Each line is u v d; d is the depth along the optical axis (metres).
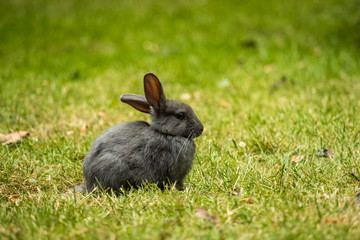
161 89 13.47
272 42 31.19
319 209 10.57
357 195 11.55
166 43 32.19
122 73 26.31
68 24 37.41
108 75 25.98
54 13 40.97
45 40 33.81
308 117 18.08
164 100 13.63
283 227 9.77
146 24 36.75
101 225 10.28
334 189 12.02
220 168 14.05
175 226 9.99
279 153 15.34
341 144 15.16
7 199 13.02
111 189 12.91
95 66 28.08
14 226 10.40
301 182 12.65
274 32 33.66
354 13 32.62
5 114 20.03
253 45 30.91
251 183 12.80
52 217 10.73
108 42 33.00
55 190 13.16
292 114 18.61
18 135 17.84
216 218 10.45
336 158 14.30
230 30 34.66
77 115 20.16
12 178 14.12
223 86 23.88
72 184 14.11
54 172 14.69
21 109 20.50
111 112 20.56
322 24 34.19
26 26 37.19
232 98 21.92
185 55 29.39
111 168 12.80
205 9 40.22
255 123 18.09
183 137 13.60
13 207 11.80
